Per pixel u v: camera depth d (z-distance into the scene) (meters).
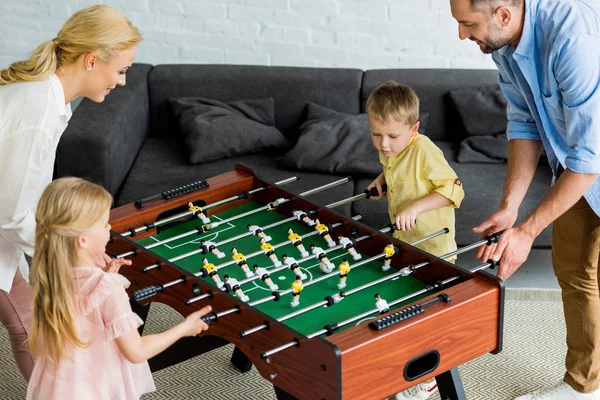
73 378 2.33
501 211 2.90
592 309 2.97
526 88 2.75
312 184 4.02
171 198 3.04
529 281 3.92
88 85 2.69
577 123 2.56
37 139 2.54
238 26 4.75
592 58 2.50
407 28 4.67
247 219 3.07
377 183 3.23
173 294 2.59
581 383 3.07
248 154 4.32
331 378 2.14
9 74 2.60
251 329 2.27
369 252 2.80
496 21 2.54
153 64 4.87
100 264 2.60
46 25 4.86
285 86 4.43
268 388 3.23
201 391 3.20
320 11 4.68
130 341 2.30
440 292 2.37
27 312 2.88
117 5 4.76
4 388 3.20
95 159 3.83
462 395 2.66
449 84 4.36
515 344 3.47
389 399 3.11
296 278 2.69
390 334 2.20
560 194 2.64
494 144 4.16
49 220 2.26
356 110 4.43
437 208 3.00
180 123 4.32
